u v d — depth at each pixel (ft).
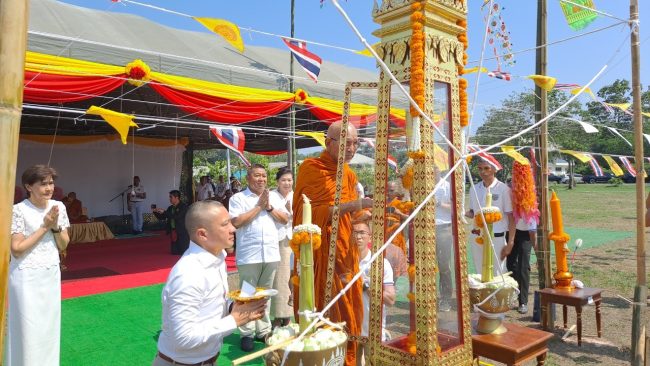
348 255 9.87
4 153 3.40
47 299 11.49
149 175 51.13
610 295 21.27
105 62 22.06
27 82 19.80
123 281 24.56
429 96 7.37
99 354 14.21
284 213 15.96
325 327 7.52
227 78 26.63
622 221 53.11
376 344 7.96
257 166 16.08
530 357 8.72
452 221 7.86
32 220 11.30
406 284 7.88
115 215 48.52
